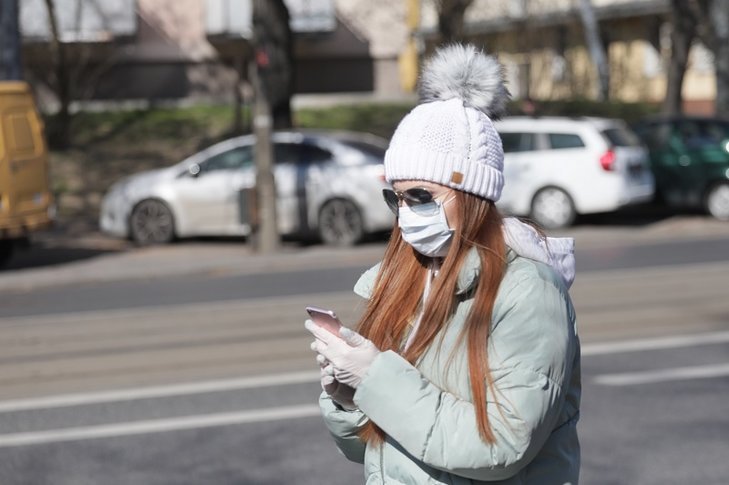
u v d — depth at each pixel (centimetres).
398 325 427
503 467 389
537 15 4816
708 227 3056
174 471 1062
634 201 3033
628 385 1337
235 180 2950
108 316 1958
